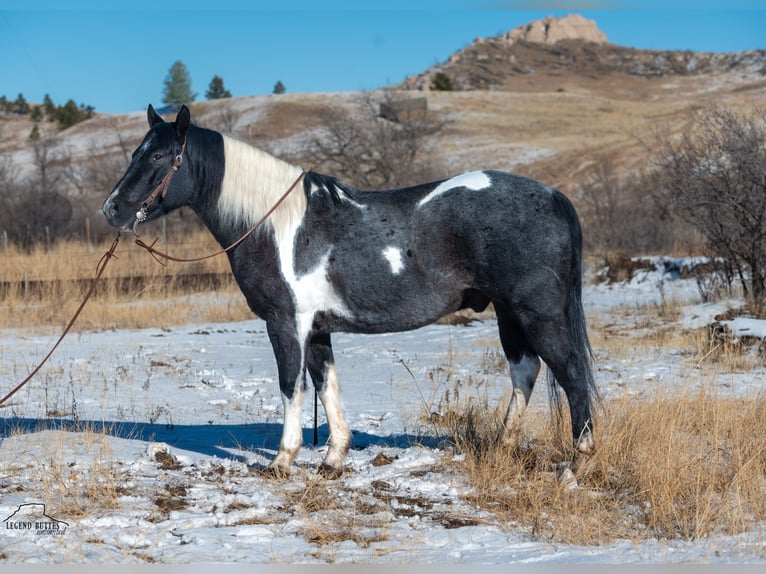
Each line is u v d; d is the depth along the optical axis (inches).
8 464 291.1
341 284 275.1
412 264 270.7
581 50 7618.1
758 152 645.3
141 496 257.8
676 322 622.2
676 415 312.3
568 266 266.2
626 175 1711.4
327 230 275.6
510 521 236.2
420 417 359.3
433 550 213.9
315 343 287.9
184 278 912.9
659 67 6904.5
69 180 2659.9
